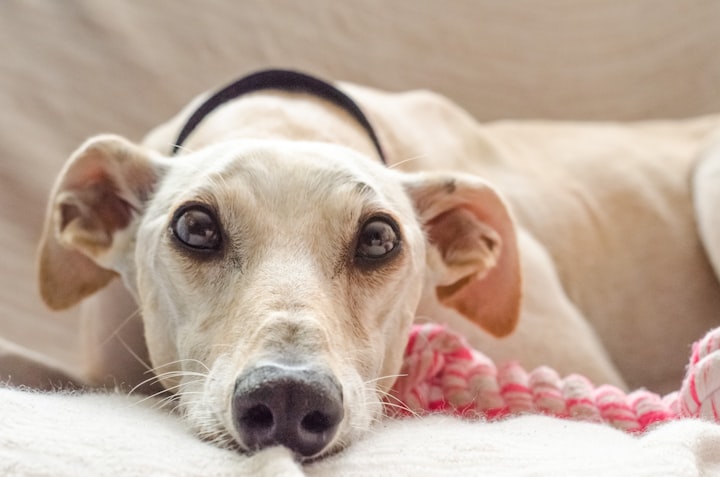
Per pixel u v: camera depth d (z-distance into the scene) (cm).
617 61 245
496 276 147
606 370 177
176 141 155
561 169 219
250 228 110
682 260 212
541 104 242
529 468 85
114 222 139
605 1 243
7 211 187
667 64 247
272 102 151
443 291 150
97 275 145
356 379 101
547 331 174
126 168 132
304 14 217
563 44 241
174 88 204
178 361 115
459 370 122
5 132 186
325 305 102
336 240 111
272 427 87
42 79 192
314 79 158
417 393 120
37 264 141
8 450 80
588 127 236
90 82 197
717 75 248
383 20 226
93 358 154
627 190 216
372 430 101
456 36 233
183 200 114
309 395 87
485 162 211
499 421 109
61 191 135
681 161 225
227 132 143
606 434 100
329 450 92
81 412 94
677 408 113
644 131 238
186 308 112
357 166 124
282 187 113
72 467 78
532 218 203
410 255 121
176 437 91
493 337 150
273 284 102
